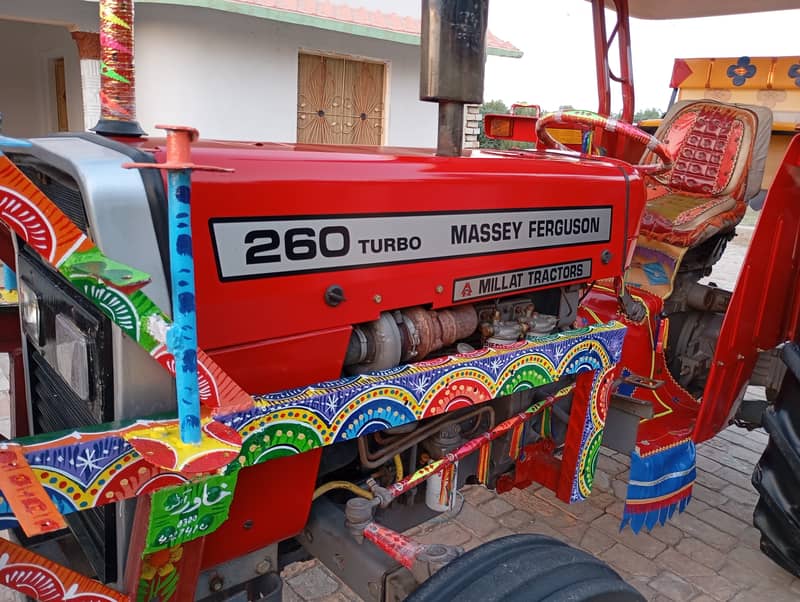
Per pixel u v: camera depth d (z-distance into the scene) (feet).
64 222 3.04
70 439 3.34
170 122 21.99
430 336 5.40
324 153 4.71
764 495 8.26
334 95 25.55
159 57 21.40
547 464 7.18
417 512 6.27
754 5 12.79
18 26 29.14
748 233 36.88
